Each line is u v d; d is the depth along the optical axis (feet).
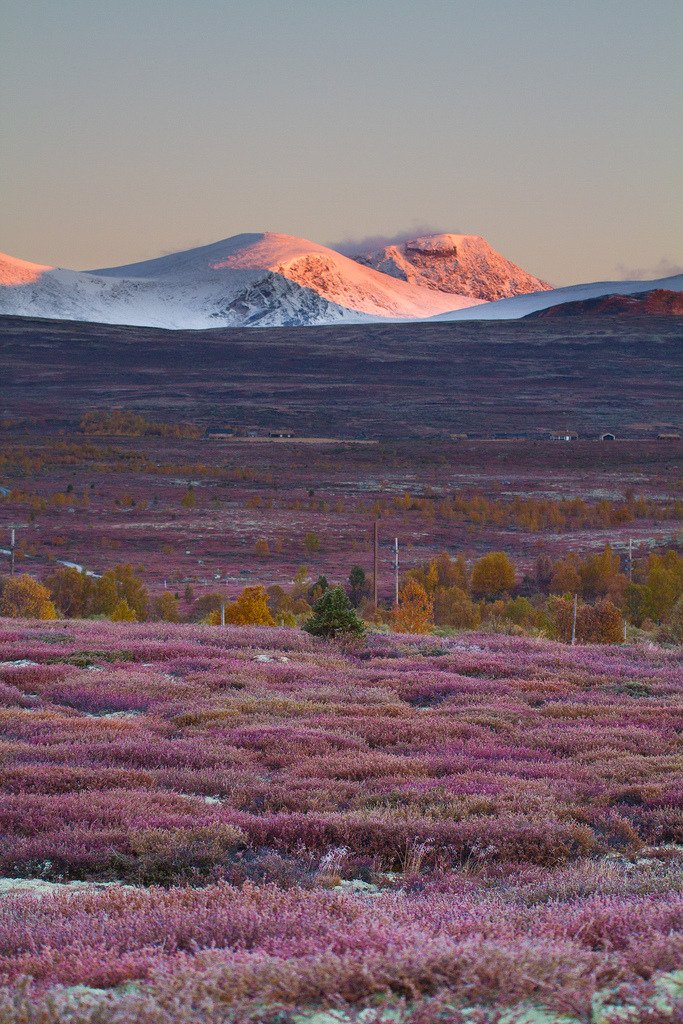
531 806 121.08
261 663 273.75
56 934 64.85
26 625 369.91
